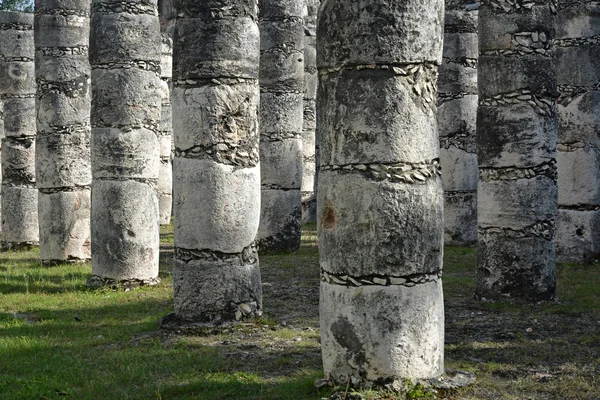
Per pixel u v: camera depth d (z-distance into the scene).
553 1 11.01
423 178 6.37
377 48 6.26
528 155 10.63
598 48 14.24
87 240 14.77
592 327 9.03
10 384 7.00
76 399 6.59
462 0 17.55
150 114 12.15
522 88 10.70
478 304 10.48
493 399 6.32
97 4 12.05
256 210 9.52
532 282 10.50
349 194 6.31
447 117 17.06
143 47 12.10
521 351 7.90
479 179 11.02
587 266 13.82
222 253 9.22
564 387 6.62
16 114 17.55
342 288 6.32
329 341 6.42
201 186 9.16
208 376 7.12
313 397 6.32
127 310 10.20
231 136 9.28
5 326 9.41
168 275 13.04
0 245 18.27
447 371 6.77
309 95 23.50
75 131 14.66
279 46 16.00
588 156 14.18
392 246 6.23
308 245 17.31
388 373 6.20
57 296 11.30
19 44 17.58
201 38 9.26
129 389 6.82
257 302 9.46
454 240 17.03
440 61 6.60
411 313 6.26
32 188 17.67
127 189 11.82
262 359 7.73
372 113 6.28
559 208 14.45
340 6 6.38
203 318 9.12
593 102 14.16
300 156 16.23
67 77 14.61
